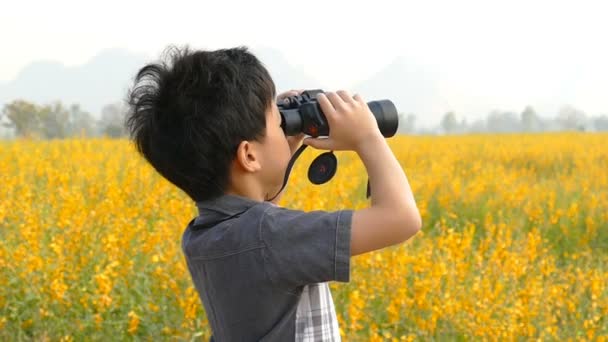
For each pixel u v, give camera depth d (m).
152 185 8.19
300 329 1.54
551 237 7.77
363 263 4.97
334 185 8.22
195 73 1.49
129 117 1.57
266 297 1.50
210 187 1.55
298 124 1.57
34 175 8.97
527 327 4.29
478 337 4.22
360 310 4.32
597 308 5.04
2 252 4.68
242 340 1.54
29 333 4.44
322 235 1.45
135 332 4.39
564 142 25.34
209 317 1.67
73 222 5.20
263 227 1.48
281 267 1.46
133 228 5.44
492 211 8.75
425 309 4.48
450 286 4.68
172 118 1.49
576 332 4.46
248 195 1.56
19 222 5.63
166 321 4.30
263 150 1.52
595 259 6.97
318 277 1.45
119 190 7.10
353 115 1.51
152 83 1.54
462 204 9.15
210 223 1.58
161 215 6.68
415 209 1.47
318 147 1.55
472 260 5.74
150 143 1.54
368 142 1.50
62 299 4.38
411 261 4.81
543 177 13.88
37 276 4.47
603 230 8.09
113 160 10.35
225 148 1.48
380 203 1.46
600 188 11.24
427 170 13.56
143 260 5.08
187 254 1.65
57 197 6.82
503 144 24.09
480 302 4.36
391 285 4.73
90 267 4.81
